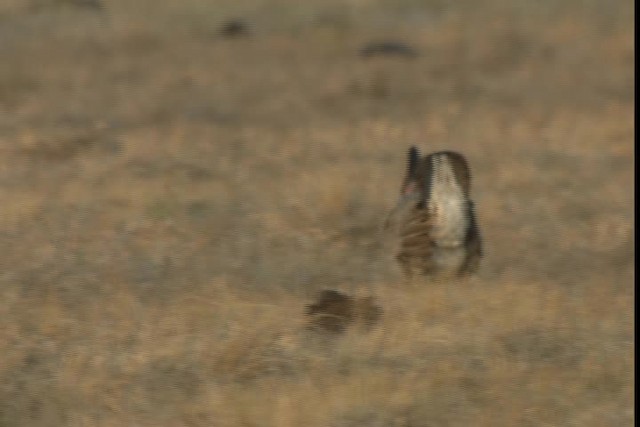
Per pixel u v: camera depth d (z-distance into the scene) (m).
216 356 36.75
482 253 45.09
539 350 37.44
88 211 55.84
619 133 75.69
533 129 76.62
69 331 39.28
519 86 92.31
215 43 107.25
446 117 80.31
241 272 46.94
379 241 51.69
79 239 51.41
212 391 33.81
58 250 49.59
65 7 119.12
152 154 68.75
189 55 102.19
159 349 37.31
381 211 56.91
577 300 42.25
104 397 33.84
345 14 119.38
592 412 32.59
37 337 38.78
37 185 60.59
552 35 111.31
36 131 73.44
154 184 60.66
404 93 89.56
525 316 39.94
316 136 74.12
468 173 42.56
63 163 66.38
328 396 33.09
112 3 123.31
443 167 42.25
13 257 48.41
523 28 113.81
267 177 63.50
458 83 92.94
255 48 105.44
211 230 53.22
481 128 77.25
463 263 42.97
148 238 51.81
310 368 35.72
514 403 32.94
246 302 41.47
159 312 40.78
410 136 74.88
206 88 90.50
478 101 86.19
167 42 107.50
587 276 46.47
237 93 89.00
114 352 37.38
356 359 36.44
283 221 54.69
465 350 37.22
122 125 77.62
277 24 115.69
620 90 90.94
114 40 107.44
